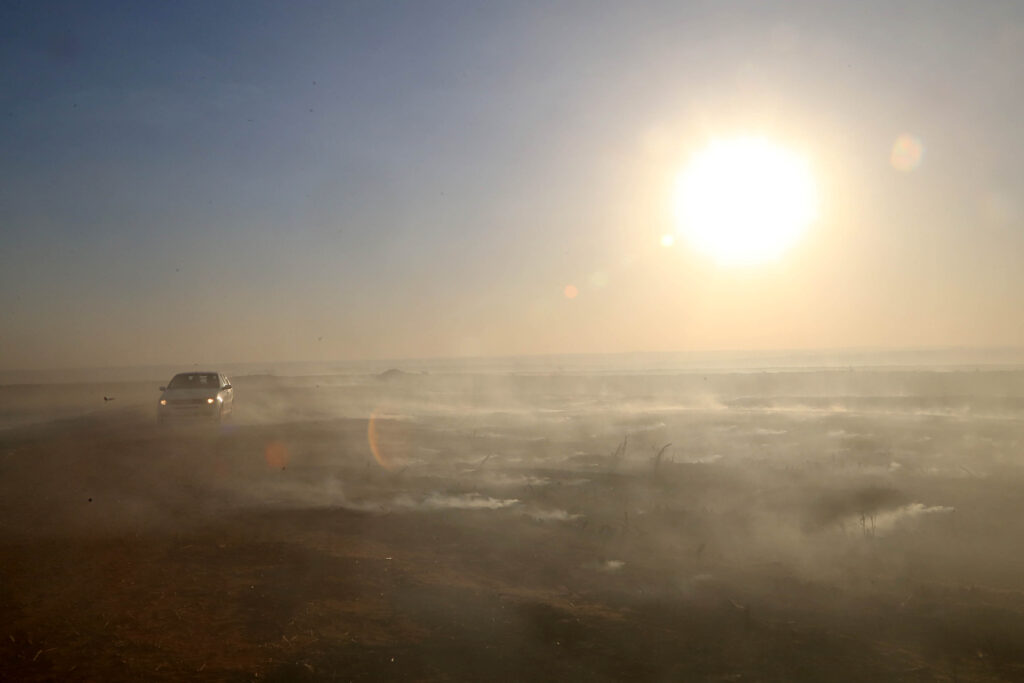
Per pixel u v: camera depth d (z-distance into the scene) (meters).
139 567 9.15
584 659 6.56
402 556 9.90
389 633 7.17
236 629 7.22
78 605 7.80
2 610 7.64
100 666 6.36
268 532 11.15
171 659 6.52
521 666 6.41
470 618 7.56
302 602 7.94
